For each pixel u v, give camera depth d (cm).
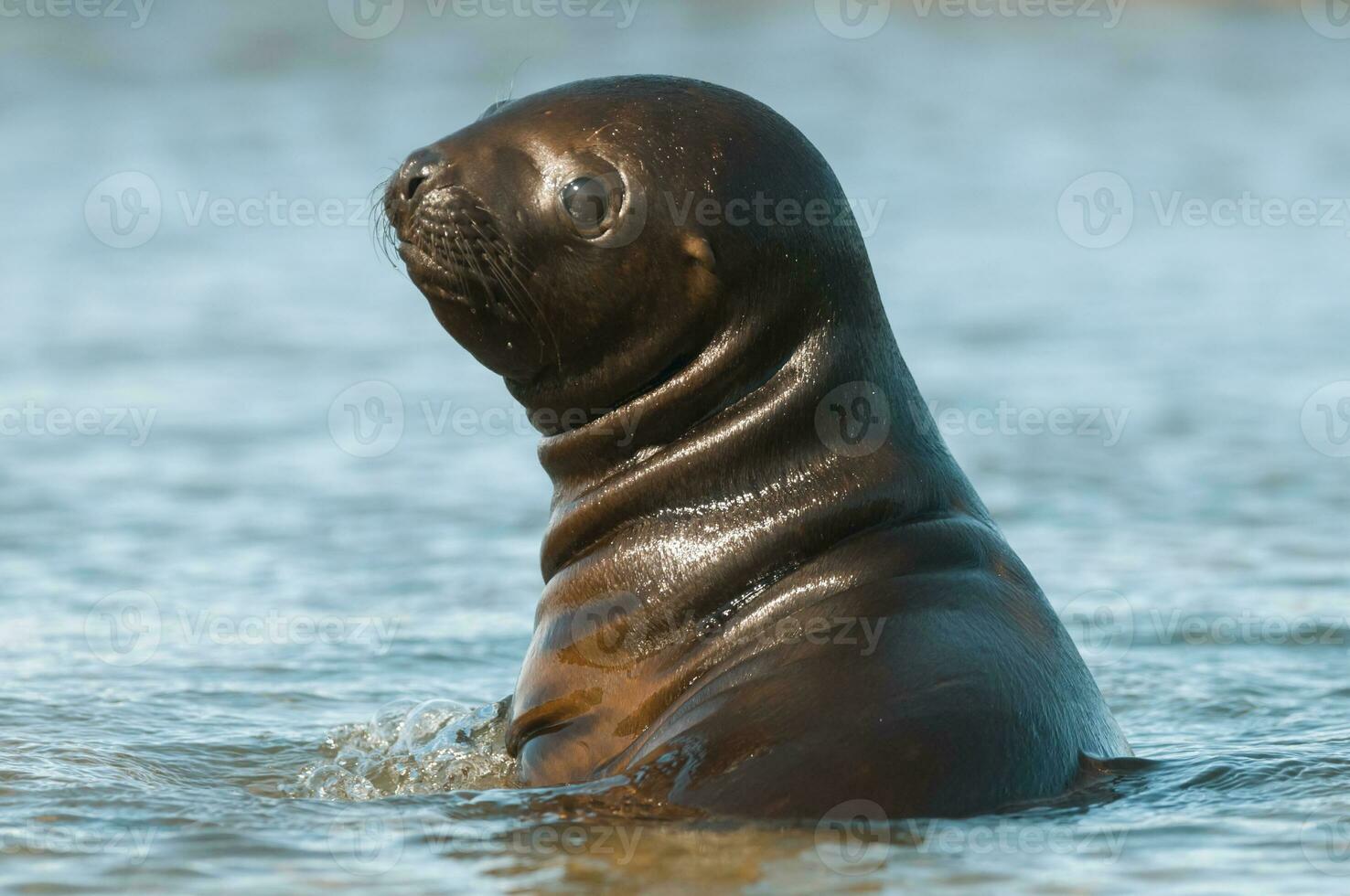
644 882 2402
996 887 2373
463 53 17212
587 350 3180
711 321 3127
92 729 3628
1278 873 2439
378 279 10388
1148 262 10675
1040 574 5228
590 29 18500
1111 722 3077
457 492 6400
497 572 5319
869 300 3238
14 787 3025
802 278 3136
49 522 5947
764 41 18375
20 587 5134
